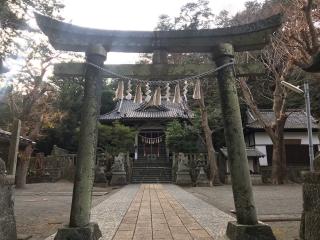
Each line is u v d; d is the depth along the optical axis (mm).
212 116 29016
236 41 6957
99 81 6707
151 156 37844
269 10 23453
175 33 6859
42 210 11711
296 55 16406
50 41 6711
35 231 7711
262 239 5938
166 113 37688
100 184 26469
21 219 9609
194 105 31359
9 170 7672
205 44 6949
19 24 11812
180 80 6848
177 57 23734
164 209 11453
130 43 6840
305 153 31750
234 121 6531
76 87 40188
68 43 6719
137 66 6945
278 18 6688
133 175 32156
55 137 39438
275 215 9766
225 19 26656
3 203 5852
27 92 21125
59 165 30594
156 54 6992
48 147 40250
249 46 7043
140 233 7219
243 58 22219
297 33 15891
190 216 9719
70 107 38969
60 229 5930
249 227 5988
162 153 38250
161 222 8688
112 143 31062
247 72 7055
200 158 29859
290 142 31797
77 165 6289
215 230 7410
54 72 6828
